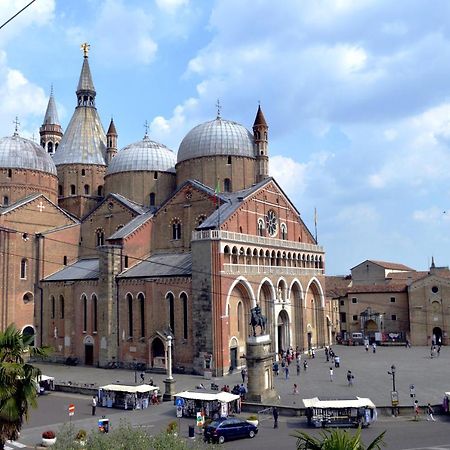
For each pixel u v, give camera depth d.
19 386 27.45
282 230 87.38
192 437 41.25
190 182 82.94
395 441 38.78
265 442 39.56
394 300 104.69
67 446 23.83
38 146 99.31
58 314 84.69
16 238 85.75
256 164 92.31
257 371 51.81
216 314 68.62
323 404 43.84
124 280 77.50
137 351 75.12
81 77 112.56
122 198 91.69
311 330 91.38
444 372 66.44
